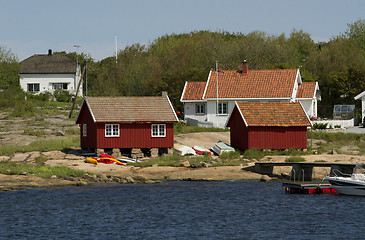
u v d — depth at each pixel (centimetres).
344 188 11706
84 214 9788
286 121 16450
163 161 15312
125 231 8669
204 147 17775
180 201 10881
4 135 19462
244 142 16538
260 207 10356
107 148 16138
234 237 8325
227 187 12431
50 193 11631
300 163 13250
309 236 8350
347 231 8612
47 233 8525
